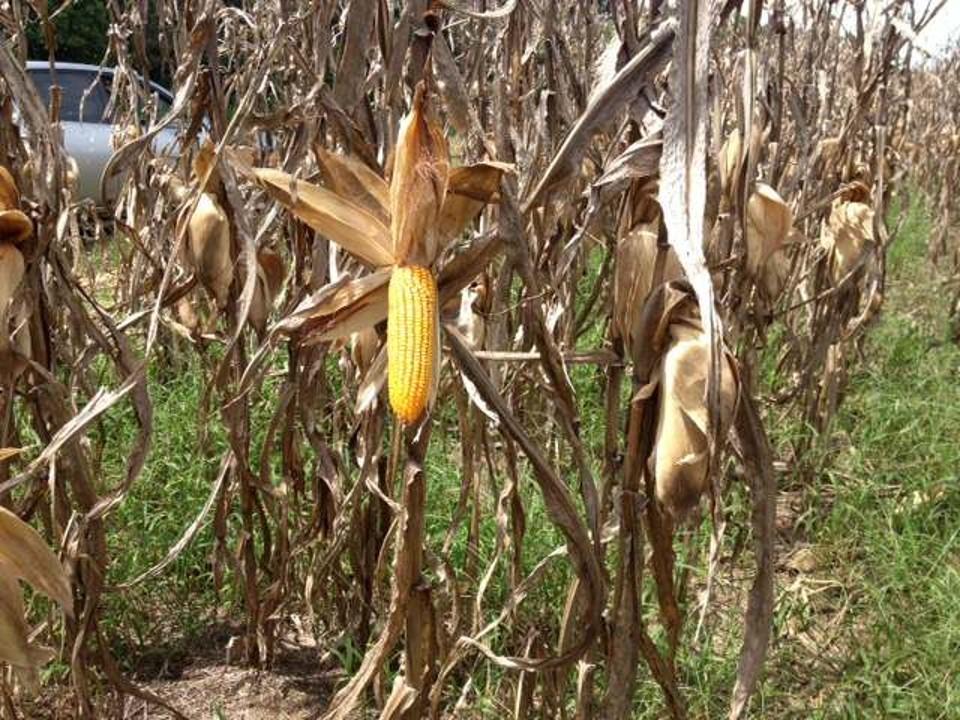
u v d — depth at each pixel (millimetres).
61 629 2158
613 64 1416
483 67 2268
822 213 3125
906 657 2178
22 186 1690
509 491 1968
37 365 1596
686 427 1273
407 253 1256
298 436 2740
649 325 1317
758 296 2412
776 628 2293
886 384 3936
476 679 2125
